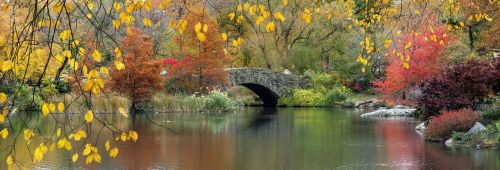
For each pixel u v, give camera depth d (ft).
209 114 99.81
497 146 51.47
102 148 52.16
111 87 96.94
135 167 43.39
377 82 115.44
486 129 54.13
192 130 70.69
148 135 64.08
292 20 141.69
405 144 56.49
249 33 139.33
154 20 97.55
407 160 46.39
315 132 69.41
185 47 107.55
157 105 101.19
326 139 61.98
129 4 15.97
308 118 92.63
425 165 43.73
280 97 133.18
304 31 145.07
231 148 54.65
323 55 145.28
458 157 46.96
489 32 73.41
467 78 64.08
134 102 99.45
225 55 110.73
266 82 130.00
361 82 139.74
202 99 105.81
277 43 144.05
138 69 97.35
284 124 80.69
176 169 43.16
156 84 99.50
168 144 56.80
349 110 116.26
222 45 109.29
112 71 94.94
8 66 14.57
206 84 111.14
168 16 103.40
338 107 127.75
